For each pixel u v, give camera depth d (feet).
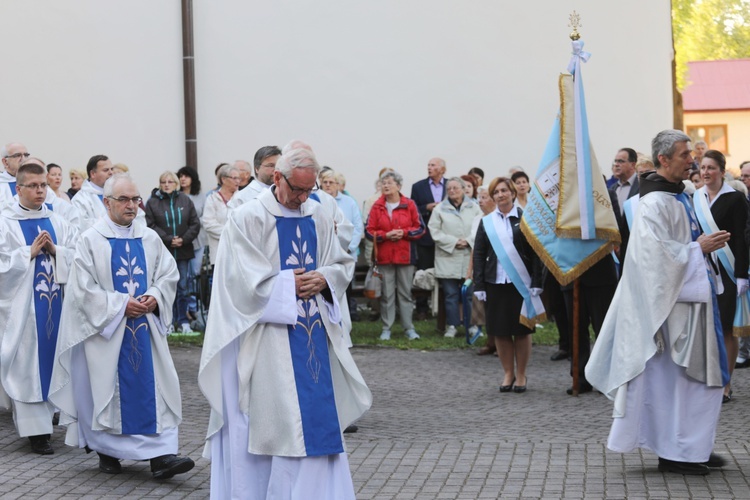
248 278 19.56
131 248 25.85
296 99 55.06
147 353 25.36
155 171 54.75
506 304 35.24
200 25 54.60
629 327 23.79
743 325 31.81
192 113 54.39
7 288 28.50
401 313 46.42
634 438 23.88
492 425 30.32
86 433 25.57
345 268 20.76
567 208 34.12
